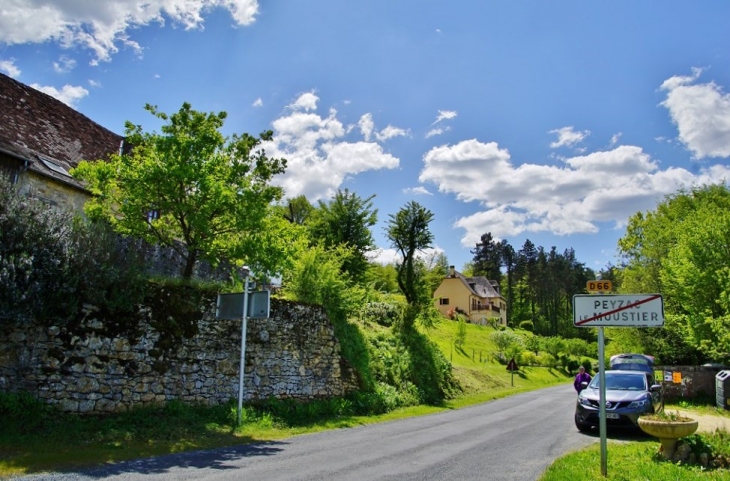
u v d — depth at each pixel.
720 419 16.19
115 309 11.69
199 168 13.71
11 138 16.64
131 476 7.39
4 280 9.29
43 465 7.70
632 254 38.34
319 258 21.45
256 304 12.98
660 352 29.25
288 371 16.08
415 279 38.28
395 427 14.52
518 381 40.62
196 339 13.32
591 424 13.27
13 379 10.04
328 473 8.09
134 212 13.76
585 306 7.86
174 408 12.13
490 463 9.20
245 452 9.76
